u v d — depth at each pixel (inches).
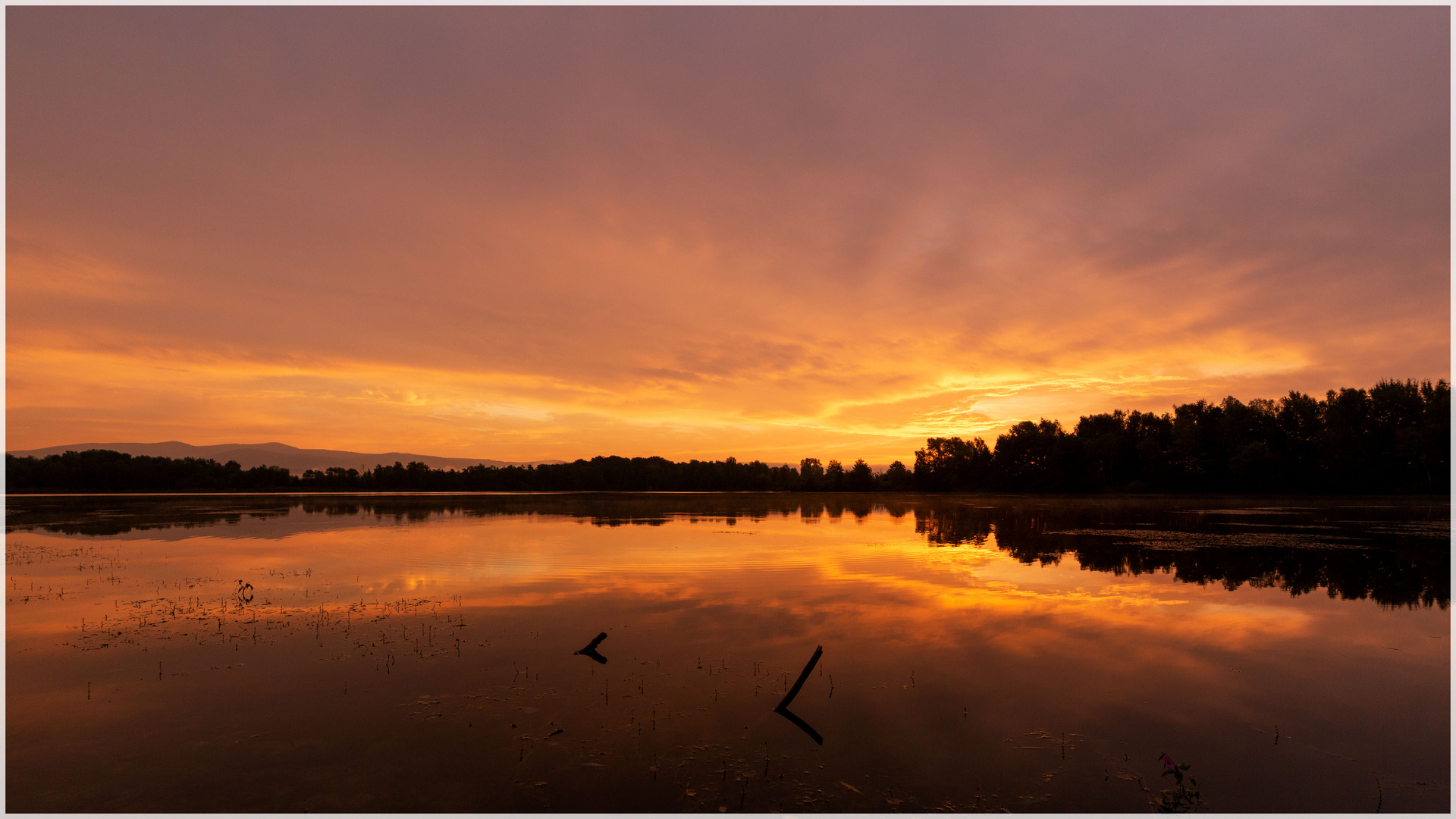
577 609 765.3
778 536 1595.7
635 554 1247.5
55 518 2155.5
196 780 368.8
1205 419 3996.1
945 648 611.2
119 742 414.0
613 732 429.1
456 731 429.4
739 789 360.5
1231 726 440.1
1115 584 922.7
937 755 399.9
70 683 513.7
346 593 858.1
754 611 754.8
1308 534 1608.0
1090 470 4296.3
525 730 430.6
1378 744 416.2
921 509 2861.7
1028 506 3026.6
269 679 522.3
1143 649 605.6
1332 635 655.1
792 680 523.8
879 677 530.9
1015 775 375.6
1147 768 384.8
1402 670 551.5
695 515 2450.8
